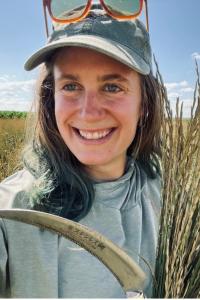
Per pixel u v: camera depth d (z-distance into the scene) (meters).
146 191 0.43
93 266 0.37
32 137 0.41
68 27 0.39
